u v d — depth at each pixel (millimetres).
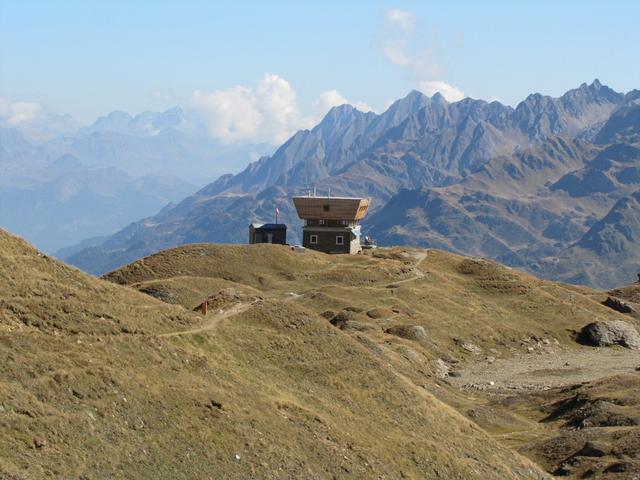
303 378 84875
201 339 81875
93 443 58312
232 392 73312
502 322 180750
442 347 159625
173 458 61344
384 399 86875
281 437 69750
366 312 164875
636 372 137125
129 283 171750
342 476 69062
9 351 63312
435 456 78562
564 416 111188
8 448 53656
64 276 84688
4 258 80562
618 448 91000
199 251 188000
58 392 61281
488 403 124062
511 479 82062
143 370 69812
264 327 92312
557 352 172750
